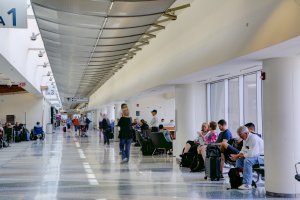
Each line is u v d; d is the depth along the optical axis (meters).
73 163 11.56
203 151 9.41
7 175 9.13
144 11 5.68
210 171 8.29
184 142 12.15
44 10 5.73
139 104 24.66
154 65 12.11
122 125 11.73
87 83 18.48
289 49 5.71
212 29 7.49
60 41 7.84
